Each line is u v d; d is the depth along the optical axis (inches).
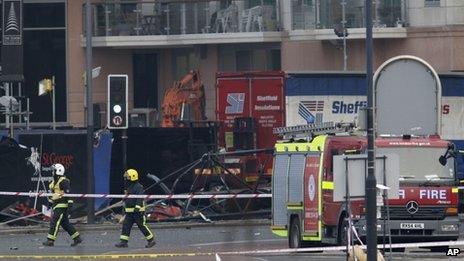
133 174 4104.3
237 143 5639.8
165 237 4603.8
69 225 4188.0
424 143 3732.8
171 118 7185.0
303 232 3816.4
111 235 4690.0
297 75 5570.9
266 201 5354.3
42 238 4562.0
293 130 4035.4
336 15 7391.7
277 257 3727.9
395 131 4539.9
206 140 5506.9
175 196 4825.3
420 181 3695.9
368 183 3117.6
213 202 5216.5
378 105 4564.5
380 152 3715.6
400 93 4571.9
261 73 5634.8
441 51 7372.1
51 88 6530.5
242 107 5654.5
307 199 3814.0
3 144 5054.1
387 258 3580.2
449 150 3722.9
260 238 4547.2
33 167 5073.8
